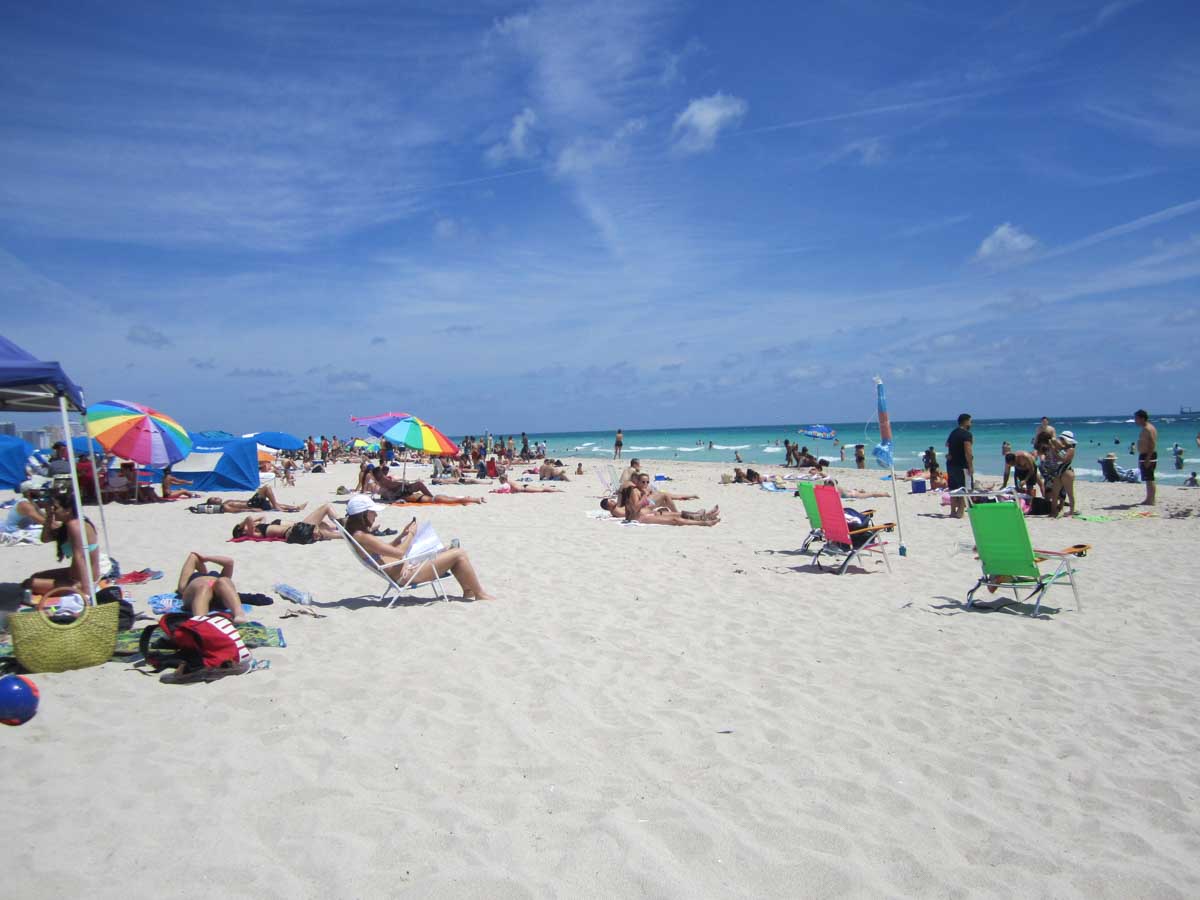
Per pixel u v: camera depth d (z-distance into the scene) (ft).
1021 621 21.61
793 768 12.30
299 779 11.57
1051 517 45.52
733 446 221.46
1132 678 16.74
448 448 58.34
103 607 17.29
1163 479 79.56
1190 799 11.43
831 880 9.20
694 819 10.52
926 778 12.05
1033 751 13.08
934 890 9.09
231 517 49.60
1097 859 9.83
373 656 18.07
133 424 46.60
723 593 25.14
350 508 23.50
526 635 19.97
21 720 13.71
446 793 11.25
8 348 19.12
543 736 13.46
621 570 29.25
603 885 8.98
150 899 8.53
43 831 9.99
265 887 8.80
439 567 23.81
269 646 18.57
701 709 14.87
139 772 11.77
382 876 9.07
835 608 23.13
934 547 34.78
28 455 67.36
